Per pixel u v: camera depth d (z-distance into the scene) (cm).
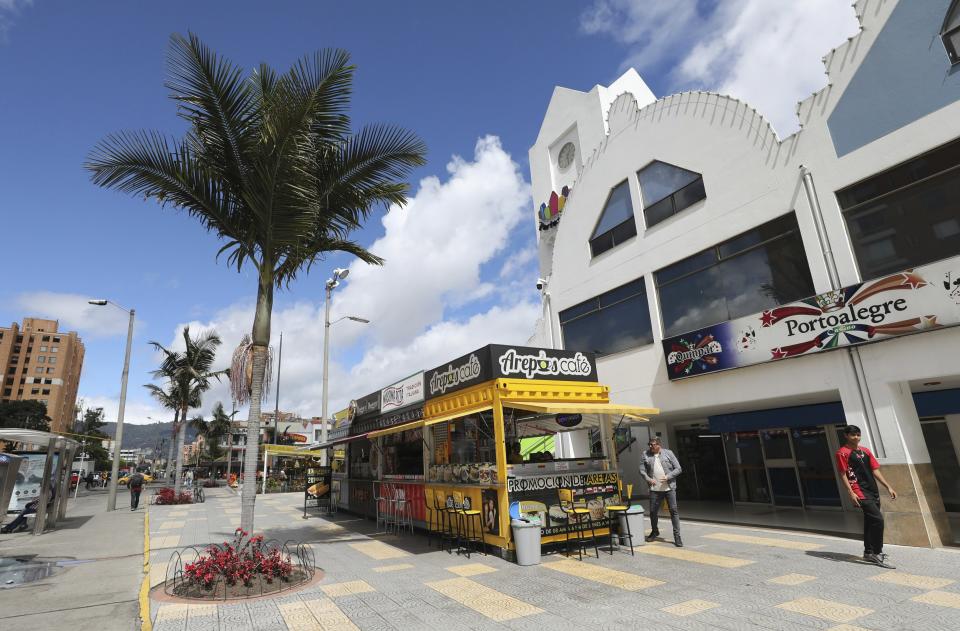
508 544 853
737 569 730
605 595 636
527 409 866
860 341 866
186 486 3703
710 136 1212
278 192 838
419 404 1241
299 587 728
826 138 972
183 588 725
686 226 1255
